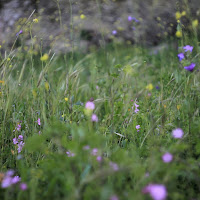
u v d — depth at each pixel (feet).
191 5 8.38
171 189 4.55
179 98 6.96
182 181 4.99
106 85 8.90
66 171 4.56
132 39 19.38
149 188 3.70
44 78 7.80
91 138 4.22
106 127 6.92
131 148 5.87
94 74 11.18
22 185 4.50
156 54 14.26
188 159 4.79
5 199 4.50
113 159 4.99
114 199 3.82
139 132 6.84
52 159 5.13
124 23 19.35
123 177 4.79
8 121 7.46
